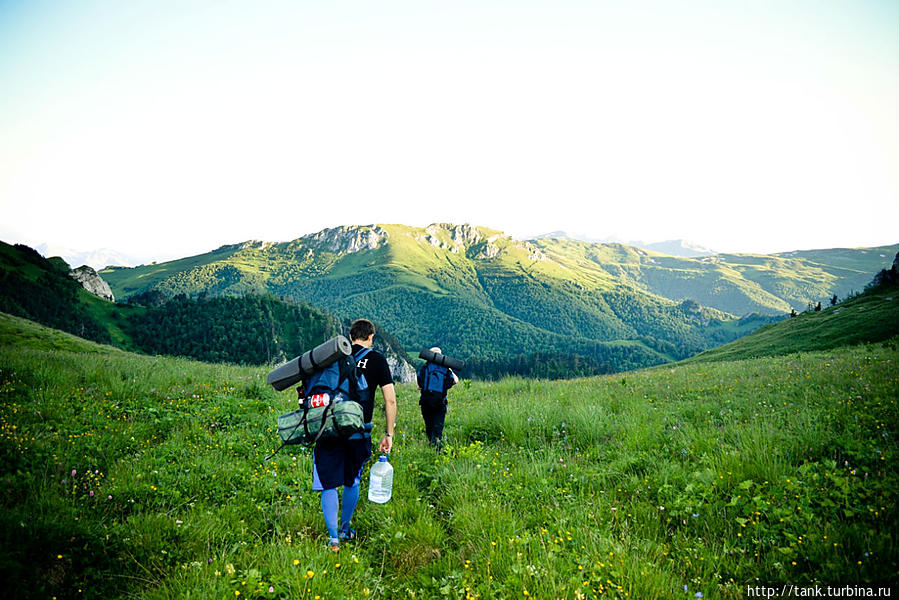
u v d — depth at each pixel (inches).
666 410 364.2
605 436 296.5
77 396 329.1
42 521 139.6
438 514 188.7
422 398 290.2
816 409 304.2
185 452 237.9
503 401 405.4
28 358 480.4
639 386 545.6
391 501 191.0
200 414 323.6
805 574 131.6
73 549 134.5
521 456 253.1
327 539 161.2
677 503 177.5
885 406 280.1
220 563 137.8
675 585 129.2
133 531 148.9
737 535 158.9
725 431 268.1
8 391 319.3
